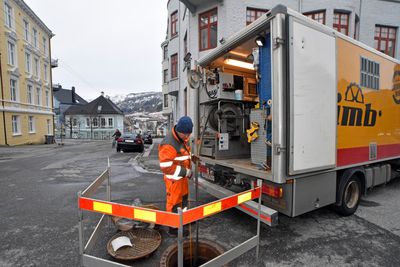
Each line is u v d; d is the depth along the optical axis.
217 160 4.27
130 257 2.72
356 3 12.35
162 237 3.34
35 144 24.61
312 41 3.03
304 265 2.68
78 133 50.06
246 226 3.74
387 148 4.78
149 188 6.05
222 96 4.37
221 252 2.69
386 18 12.97
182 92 15.70
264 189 3.18
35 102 25.52
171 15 17.78
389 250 3.00
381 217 4.04
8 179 7.23
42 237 3.39
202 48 12.76
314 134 3.09
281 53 2.80
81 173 8.20
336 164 3.49
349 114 3.72
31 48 24.55
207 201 4.88
